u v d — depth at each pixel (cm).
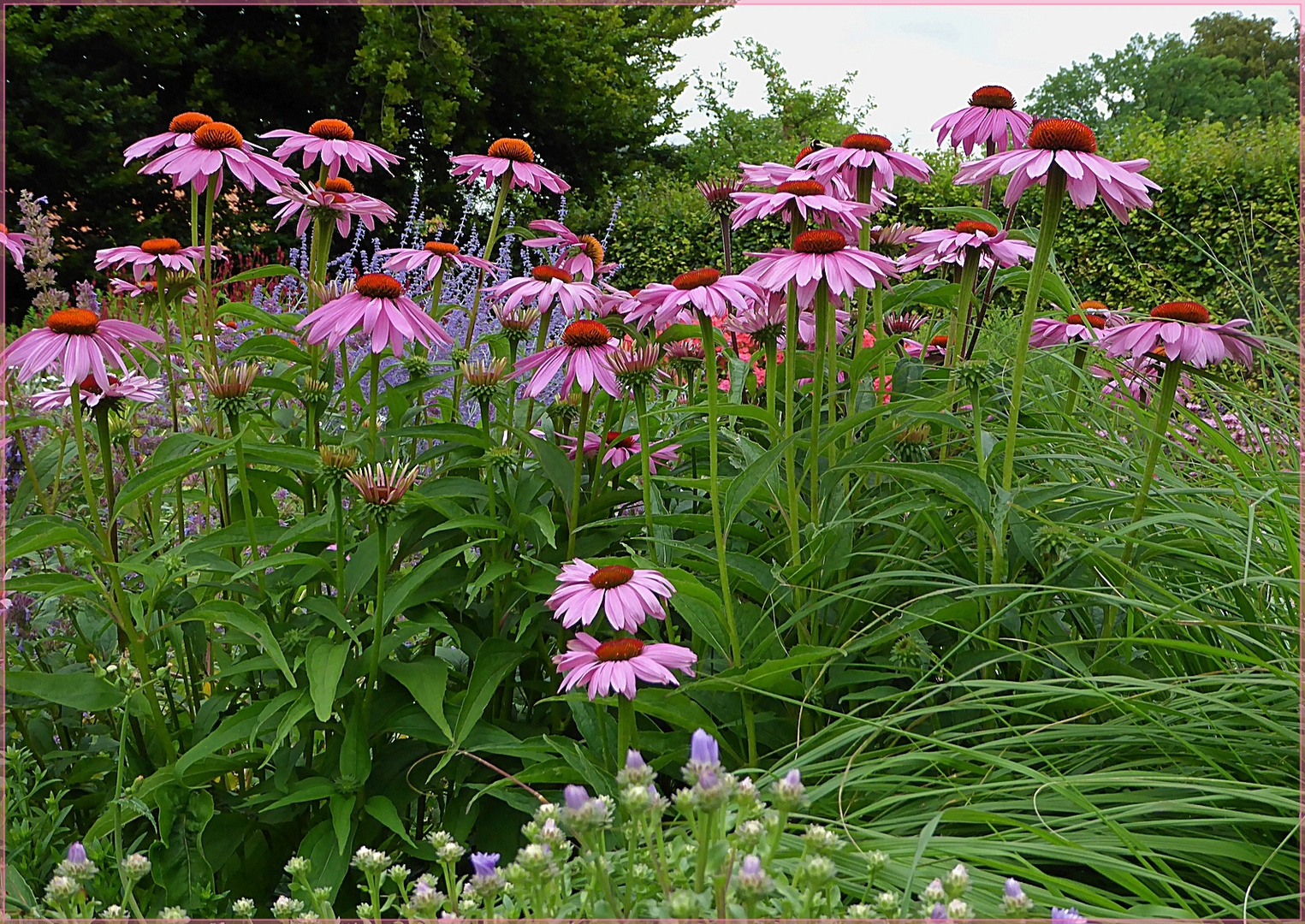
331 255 1308
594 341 214
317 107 1562
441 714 178
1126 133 886
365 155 261
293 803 186
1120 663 197
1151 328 194
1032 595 202
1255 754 166
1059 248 697
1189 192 675
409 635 193
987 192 271
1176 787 144
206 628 220
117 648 230
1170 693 177
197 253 256
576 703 190
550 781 177
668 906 102
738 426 273
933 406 209
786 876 128
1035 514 199
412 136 1530
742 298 180
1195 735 169
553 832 113
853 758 160
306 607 193
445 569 212
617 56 1673
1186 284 668
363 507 201
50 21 1294
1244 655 165
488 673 195
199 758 176
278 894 191
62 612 229
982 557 198
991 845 138
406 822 208
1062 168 181
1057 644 184
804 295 202
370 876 129
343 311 207
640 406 208
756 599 224
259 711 189
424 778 198
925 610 194
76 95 1312
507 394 224
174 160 238
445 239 1491
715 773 103
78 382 193
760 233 927
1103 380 282
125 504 192
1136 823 147
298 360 224
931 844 139
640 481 242
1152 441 198
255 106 1516
